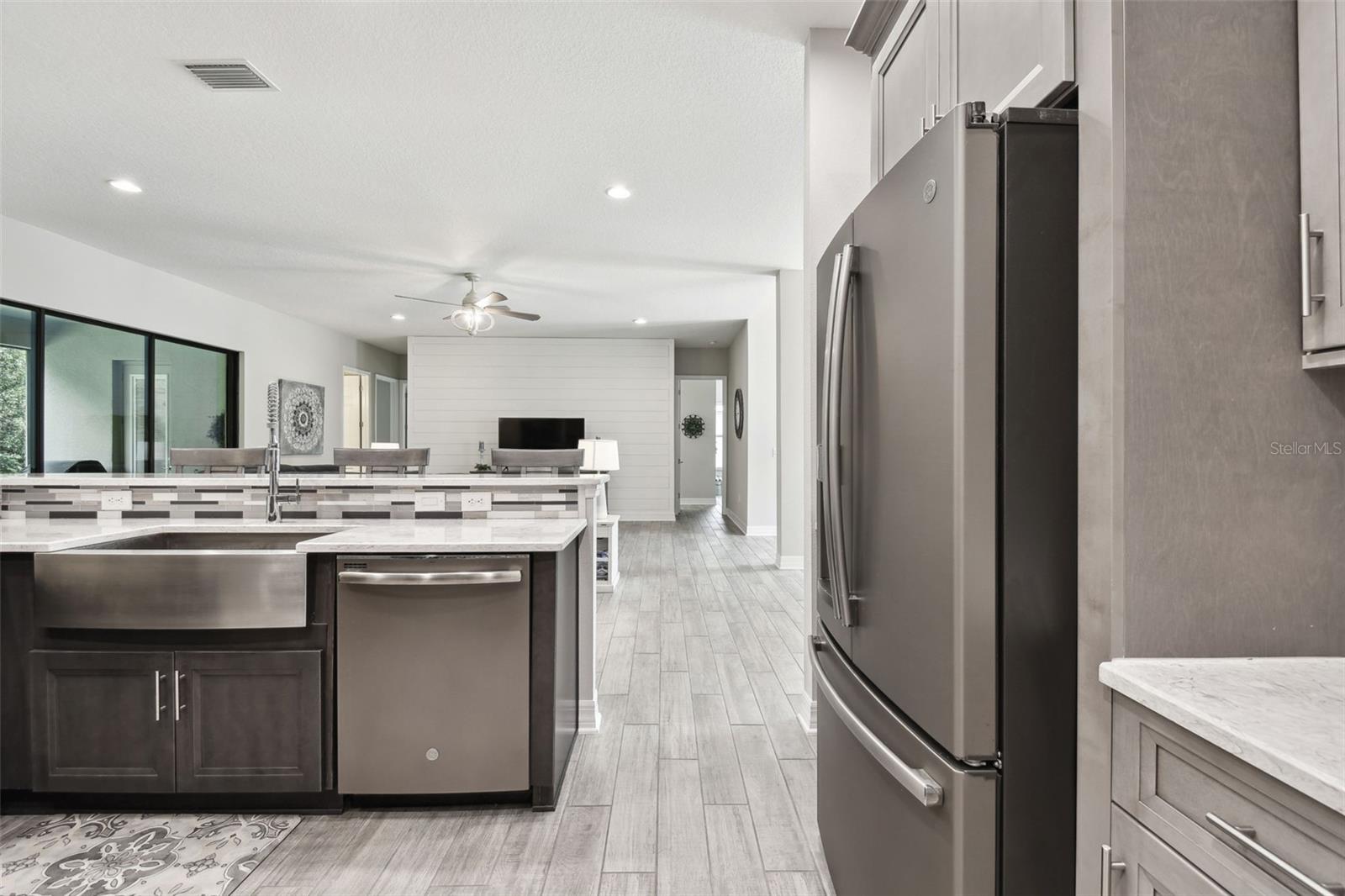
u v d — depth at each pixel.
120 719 1.93
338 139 3.06
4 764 1.93
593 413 9.12
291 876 1.69
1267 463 0.90
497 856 1.78
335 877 1.69
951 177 0.97
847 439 1.37
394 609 1.97
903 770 1.07
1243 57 0.90
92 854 1.79
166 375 5.50
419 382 8.98
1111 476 0.89
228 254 4.88
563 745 2.20
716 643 3.74
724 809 2.02
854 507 1.33
